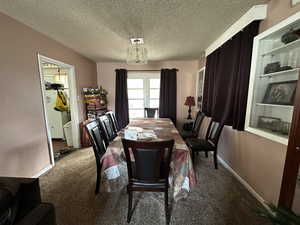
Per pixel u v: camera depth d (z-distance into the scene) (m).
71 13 1.79
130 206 1.46
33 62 2.18
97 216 1.51
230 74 2.31
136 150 1.32
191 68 4.42
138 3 1.60
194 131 3.29
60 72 4.50
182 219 1.46
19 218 0.73
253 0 1.58
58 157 2.94
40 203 0.82
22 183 0.77
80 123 3.56
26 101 2.05
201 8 1.70
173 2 1.59
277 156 1.47
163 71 4.31
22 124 1.99
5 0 1.52
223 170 2.40
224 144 2.58
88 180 2.13
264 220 1.44
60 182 2.09
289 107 1.51
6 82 1.78
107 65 4.55
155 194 1.83
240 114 1.98
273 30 1.48
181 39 2.67
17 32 1.92
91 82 4.23
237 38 2.01
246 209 1.59
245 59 1.86
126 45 2.95
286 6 1.38
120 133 2.13
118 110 4.52
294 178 1.18
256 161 1.77
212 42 2.84
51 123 3.96
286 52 1.58
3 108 1.74
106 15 1.84
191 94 4.54
